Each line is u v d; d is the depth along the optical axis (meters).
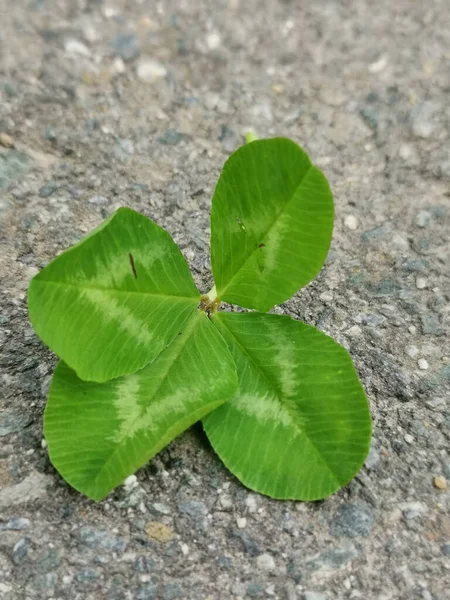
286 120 0.13
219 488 0.09
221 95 0.14
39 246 0.11
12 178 0.11
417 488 0.09
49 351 0.10
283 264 0.08
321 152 0.13
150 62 0.14
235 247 0.09
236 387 0.08
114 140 0.12
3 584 0.08
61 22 0.14
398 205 0.12
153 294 0.08
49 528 0.08
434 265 0.11
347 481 0.08
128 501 0.09
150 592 0.08
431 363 0.10
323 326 0.10
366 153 0.13
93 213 0.11
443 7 0.15
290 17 0.15
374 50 0.14
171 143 0.13
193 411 0.08
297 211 0.08
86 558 0.08
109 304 0.08
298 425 0.08
